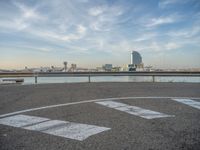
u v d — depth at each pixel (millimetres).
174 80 24438
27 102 8836
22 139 4449
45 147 4012
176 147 3986
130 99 9562
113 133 4797
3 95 11102
